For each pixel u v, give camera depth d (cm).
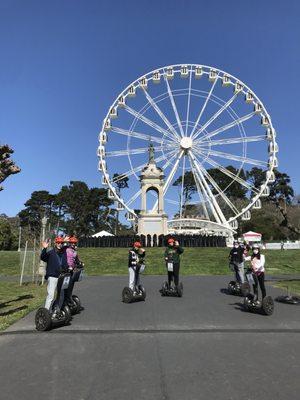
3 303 1351
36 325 913
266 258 3366
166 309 1195
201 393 552
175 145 4634
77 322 1001
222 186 9625
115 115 4619
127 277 2425
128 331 906
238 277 1517
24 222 9031
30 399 538
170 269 1456
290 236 7650
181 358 708
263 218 8125
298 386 580
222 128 4638
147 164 4478
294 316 1098
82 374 631
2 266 3002
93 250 3597
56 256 959
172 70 4725
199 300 1384
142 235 4081
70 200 8844
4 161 1144
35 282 2108
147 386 579
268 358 710
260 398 536
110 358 709
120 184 8325
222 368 657
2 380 610
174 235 4122
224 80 4684
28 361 698
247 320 1035
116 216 9238
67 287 970
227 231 4594
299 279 2278
